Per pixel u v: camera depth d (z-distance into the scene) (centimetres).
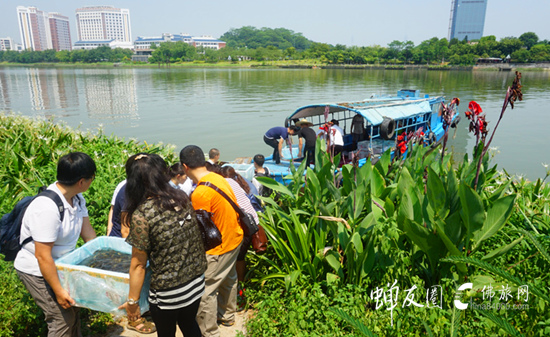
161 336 299
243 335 357
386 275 374
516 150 1670
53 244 282
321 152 511
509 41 13688
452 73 10012
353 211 407
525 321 327
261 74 9469
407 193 376
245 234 372
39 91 4603
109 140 957
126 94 4234
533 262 390
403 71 11531
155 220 268
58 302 291
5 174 671
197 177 346
